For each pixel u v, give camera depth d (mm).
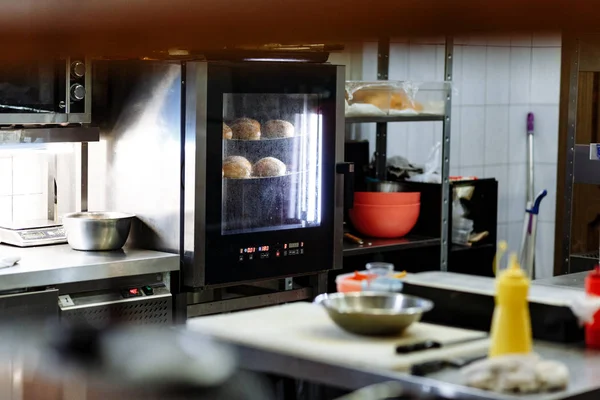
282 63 3271
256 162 3311
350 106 3645
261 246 3305
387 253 4152
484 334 1487
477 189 4293
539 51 5055
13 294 2766
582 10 292
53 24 318
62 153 3506
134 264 3043
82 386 1061
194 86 3074
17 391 1328
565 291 1736
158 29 323
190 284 3172
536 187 5195
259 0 318
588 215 4129
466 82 4891
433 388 1185
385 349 1364
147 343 1060
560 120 4672
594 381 1308
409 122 4566
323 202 3484
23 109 2979
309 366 1342
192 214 3135
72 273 2891
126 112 3324
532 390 1202
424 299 1615
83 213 3295
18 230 3260
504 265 5156
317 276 3564
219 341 1370
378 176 4320
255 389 1055
